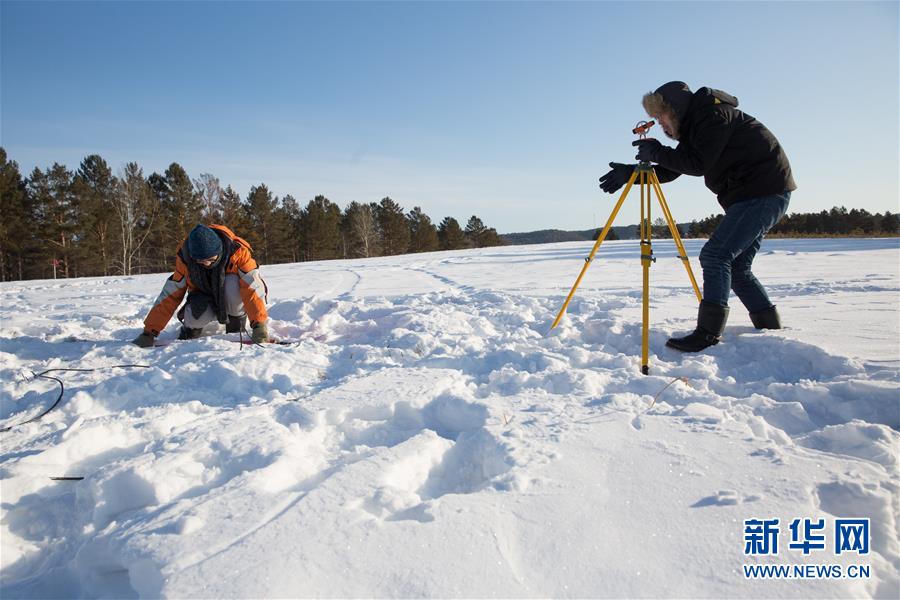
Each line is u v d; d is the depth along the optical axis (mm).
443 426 2447
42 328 5102
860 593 1219
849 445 1977
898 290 5492
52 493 1953
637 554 1343
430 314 5023
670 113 3236
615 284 7559
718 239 3373
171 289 4297
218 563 1312
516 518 1483
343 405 2496
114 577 1489
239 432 2205
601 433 2049
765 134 3268
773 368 2984
